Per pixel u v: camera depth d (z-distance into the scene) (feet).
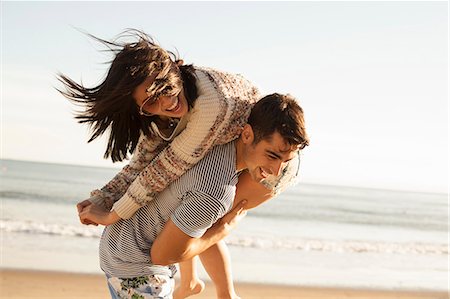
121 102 9.30
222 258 11.73
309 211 78.48
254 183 10.42
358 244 48.08
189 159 9.42
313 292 27.17
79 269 28.32
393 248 47.34
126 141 10.10
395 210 95.35
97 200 10.57
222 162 9.48
